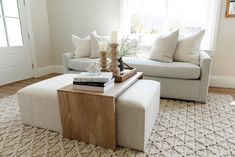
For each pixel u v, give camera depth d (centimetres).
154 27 329
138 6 329
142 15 331
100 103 136
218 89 286
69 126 153
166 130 169
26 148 146
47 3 381
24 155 138
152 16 325
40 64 384
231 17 272
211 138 157
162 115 199
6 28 318
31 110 173
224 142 151
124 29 341
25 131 170
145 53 309
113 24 340
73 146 148
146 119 138
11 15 324
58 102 153
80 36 373
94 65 161
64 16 374
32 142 154
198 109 214
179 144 149
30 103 171
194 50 248
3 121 189
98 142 147
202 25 301
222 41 286
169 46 250
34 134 165
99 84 141
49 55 403
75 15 365
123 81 169
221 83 298
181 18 309
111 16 337
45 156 137
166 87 241
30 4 349
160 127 175
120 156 136
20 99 175
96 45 298
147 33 336
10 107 224
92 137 148
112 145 142
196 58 243
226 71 294
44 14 381
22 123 185
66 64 299
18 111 212
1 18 310
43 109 167
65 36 386
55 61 408
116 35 166
